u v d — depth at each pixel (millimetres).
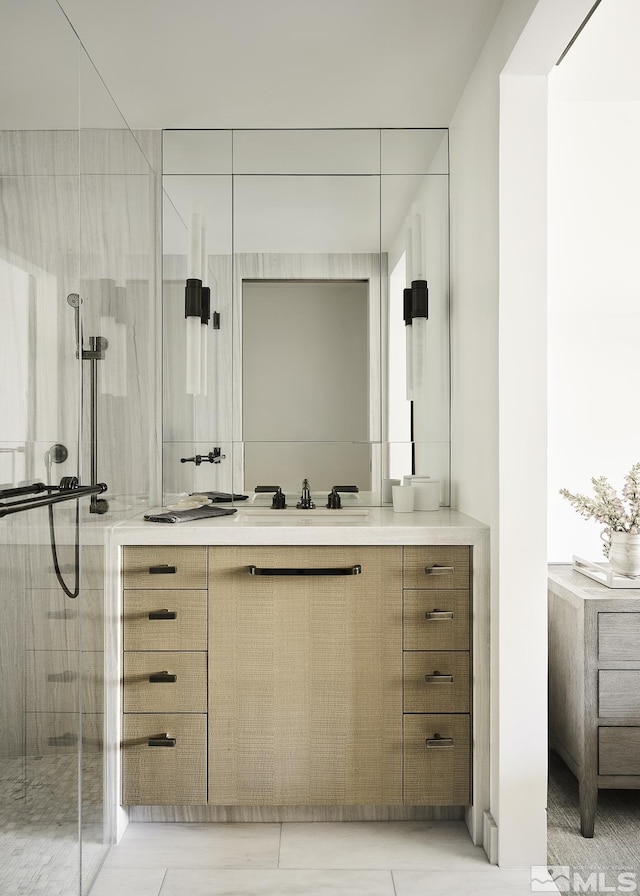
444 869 2020
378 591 2188
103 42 2117
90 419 1883
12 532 1407
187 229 2809
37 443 1508
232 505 2850
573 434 2859
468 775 2189
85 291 1828
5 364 1352
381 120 2719
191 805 2258
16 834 1447
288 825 2260
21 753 1468
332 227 2844
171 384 2809
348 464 2877
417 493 2689
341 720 2195
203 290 2801
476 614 2156
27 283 1453
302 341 2867
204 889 1923
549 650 2609
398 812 2291
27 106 1446
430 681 2174
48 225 1564
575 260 2848
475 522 2297
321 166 2830
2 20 1320
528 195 2021
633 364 2850
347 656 2191
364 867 2025
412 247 2775
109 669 2152
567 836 2197
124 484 2291
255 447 2861
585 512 2475
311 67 2291
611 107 2834
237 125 2752
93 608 1971
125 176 2277
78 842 1792
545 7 1651
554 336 2854
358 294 2863
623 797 2449
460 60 2250
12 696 1422
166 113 2639
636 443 2855
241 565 2189
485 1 1926
